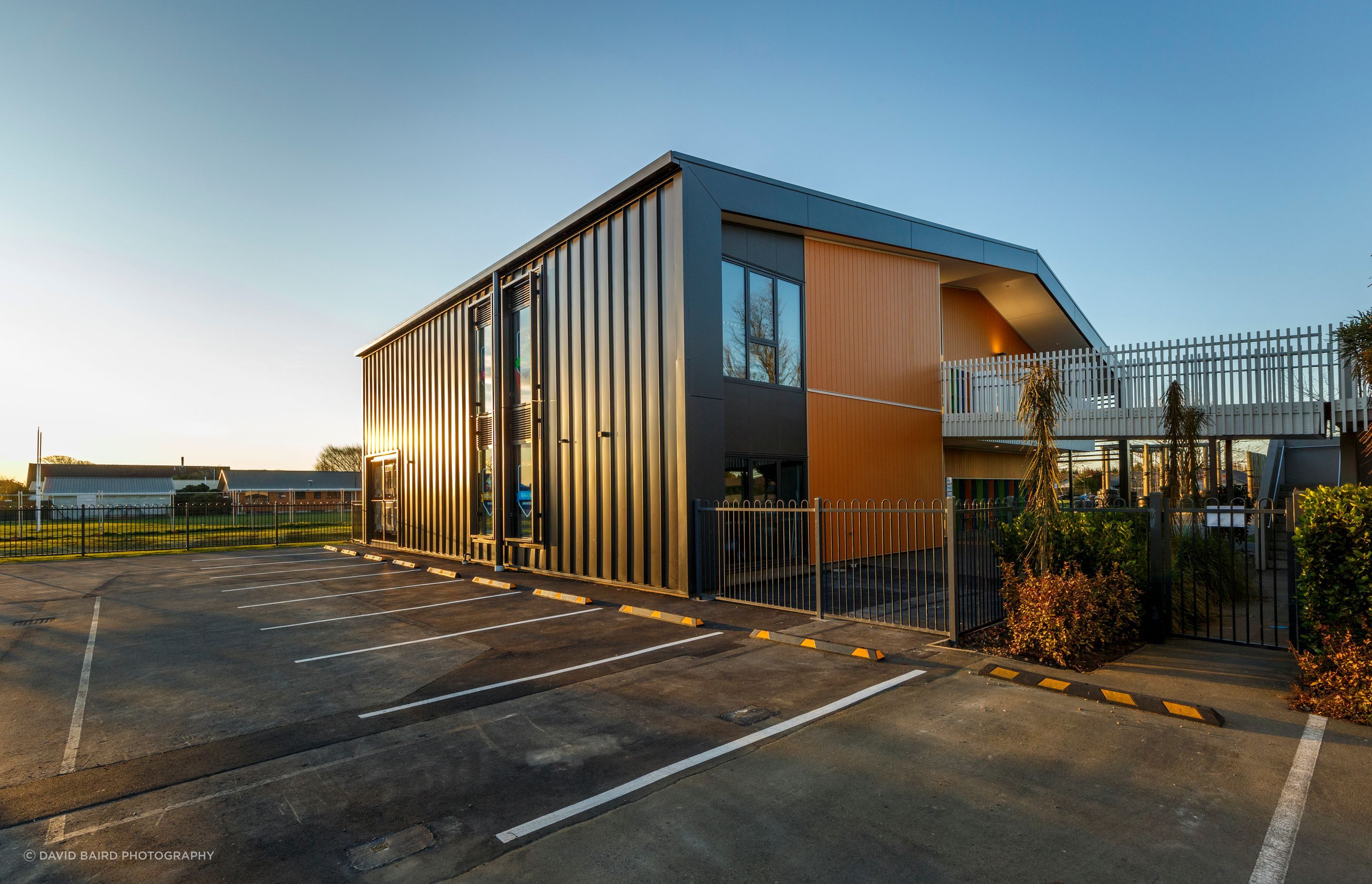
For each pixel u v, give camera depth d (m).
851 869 3.41
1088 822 3.83
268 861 3.62
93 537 27.70
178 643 8.95
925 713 5.62
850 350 15.40
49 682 7.18
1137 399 13.52
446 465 18.52
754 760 4.77
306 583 14.54
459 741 5.31
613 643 8.39
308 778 4.68
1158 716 5.45
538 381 14.59
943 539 8.05
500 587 13.20
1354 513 5.80
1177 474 11.54
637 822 3.95
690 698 6.18
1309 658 5.77
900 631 8.43
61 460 84.81
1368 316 7.65
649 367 11.77
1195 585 8.67
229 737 5.51
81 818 4.14
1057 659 6.77
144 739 5.48
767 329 13.48
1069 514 8.37
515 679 6.95
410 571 16.58
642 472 11.91
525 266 15.23
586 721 5.67
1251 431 12.02
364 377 24.38
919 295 17.44
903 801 4.11
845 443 15.08
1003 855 3.51
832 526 14.53
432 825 3.98
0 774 4.82
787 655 7.62
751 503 11.66
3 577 16.31
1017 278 19.19
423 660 7.82
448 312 18.55
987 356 21.05
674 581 11.25
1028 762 4.63
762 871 3.42
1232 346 12.33
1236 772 4.41
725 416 12.38
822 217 13.98
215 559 20.47
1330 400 11.23
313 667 7.64
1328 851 3.48
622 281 12.45
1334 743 4.85
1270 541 15.02
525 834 3.85
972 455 21.03
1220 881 3.25
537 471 14.50
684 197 11.25
